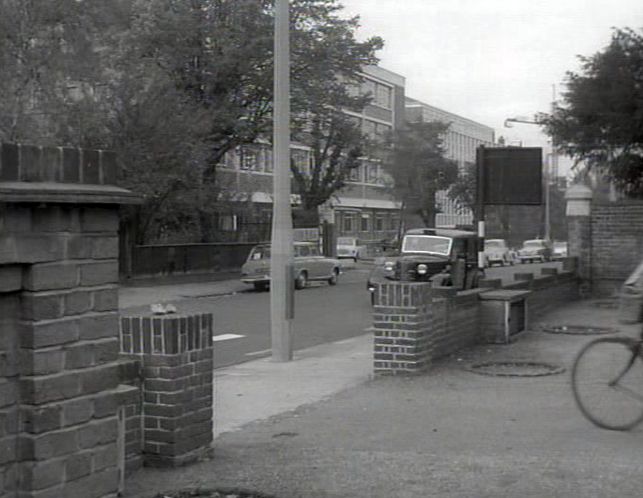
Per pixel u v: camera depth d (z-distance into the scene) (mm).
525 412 8203
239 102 38781
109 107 28594
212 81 37406
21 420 3775
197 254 36062
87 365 4016
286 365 12367
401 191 64875
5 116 25953
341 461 6355
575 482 5730
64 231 3889
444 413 8211
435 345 11352
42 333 3791
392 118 87375
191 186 33500
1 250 3596
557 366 11078
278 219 12898
